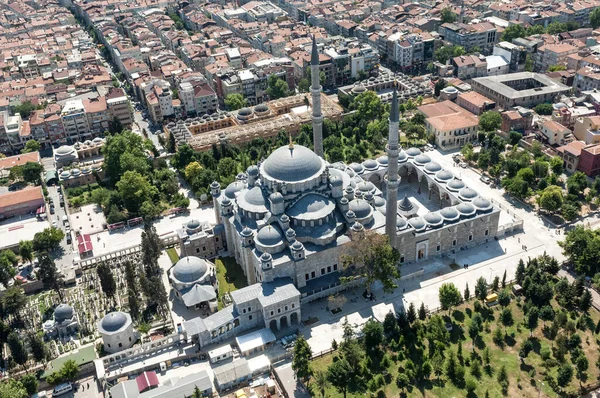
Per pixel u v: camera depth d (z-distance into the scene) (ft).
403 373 536.42
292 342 592.19
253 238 654.94
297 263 628.69
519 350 560.61
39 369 571.69
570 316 599.16
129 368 568.00
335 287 653.30
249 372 547.49
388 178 636.89
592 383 521.65
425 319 606.55
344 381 516.32
